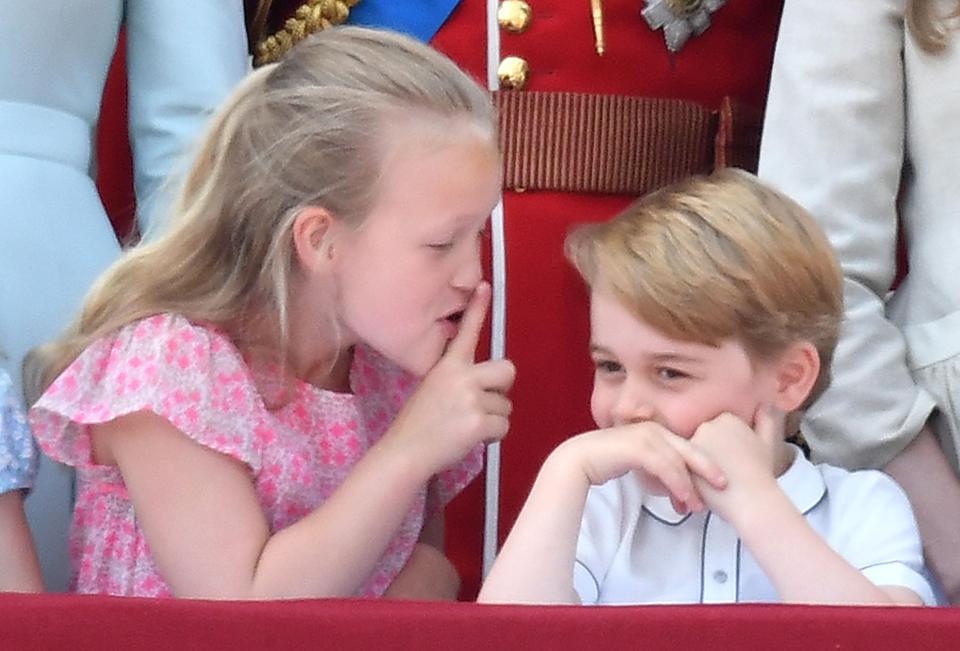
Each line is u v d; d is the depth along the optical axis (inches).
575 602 128.0
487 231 170.7
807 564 120.7
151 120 167.5
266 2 184.5
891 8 160.6
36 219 150.4
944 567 146.9
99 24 162.7
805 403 143.0
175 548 126.1
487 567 167.9
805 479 140.0
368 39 138.6
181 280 134.0
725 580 134.8
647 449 126.4
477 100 135.1
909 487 150.6
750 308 131.8
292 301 135.3
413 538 148.6
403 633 84.7
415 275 129.6
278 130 132.8
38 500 145.3
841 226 156.3
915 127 158.9
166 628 84.8
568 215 171.0
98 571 134.6
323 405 139.9
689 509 130.6
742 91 180.7
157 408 125.3
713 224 134.6
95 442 132.5
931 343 154.3
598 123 171.0
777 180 160.9
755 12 180.2
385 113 130.2
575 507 125.1
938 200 156.9
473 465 153.5
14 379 144.0
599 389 137.6
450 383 132.1
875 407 151.0
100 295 135.6
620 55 175.0
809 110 159.5
